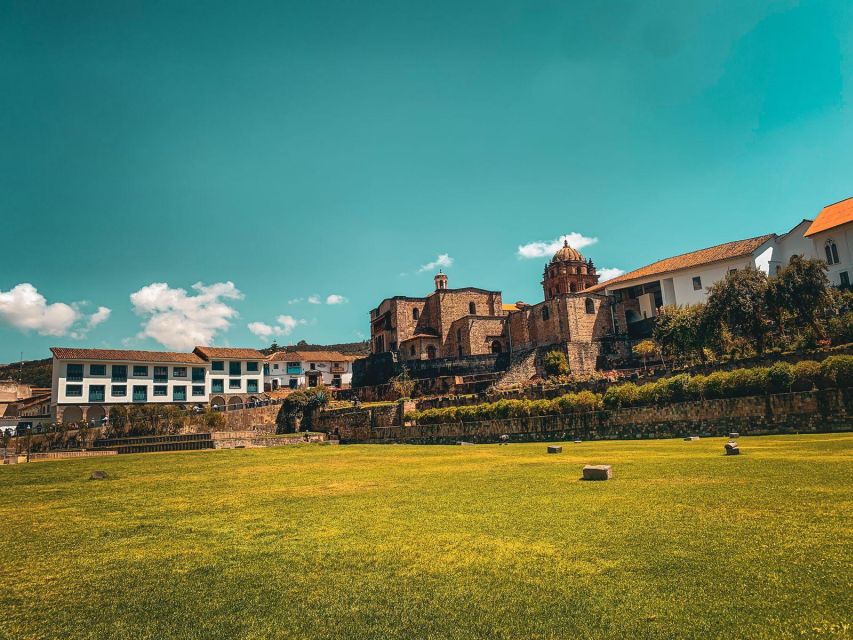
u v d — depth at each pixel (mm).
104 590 9102
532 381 61406
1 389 106625
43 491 22062
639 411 34812
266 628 7270
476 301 87000
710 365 43125
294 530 12289
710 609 6844
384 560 9625
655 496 13055
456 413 48031
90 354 81938
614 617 6840
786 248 64438
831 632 6051
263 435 62156
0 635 7531
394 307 88375
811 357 37844
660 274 69562
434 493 15953
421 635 6770
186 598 8516
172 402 86188
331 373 115938
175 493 19688
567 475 17656
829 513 10289
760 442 24156
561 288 87000
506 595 7734
